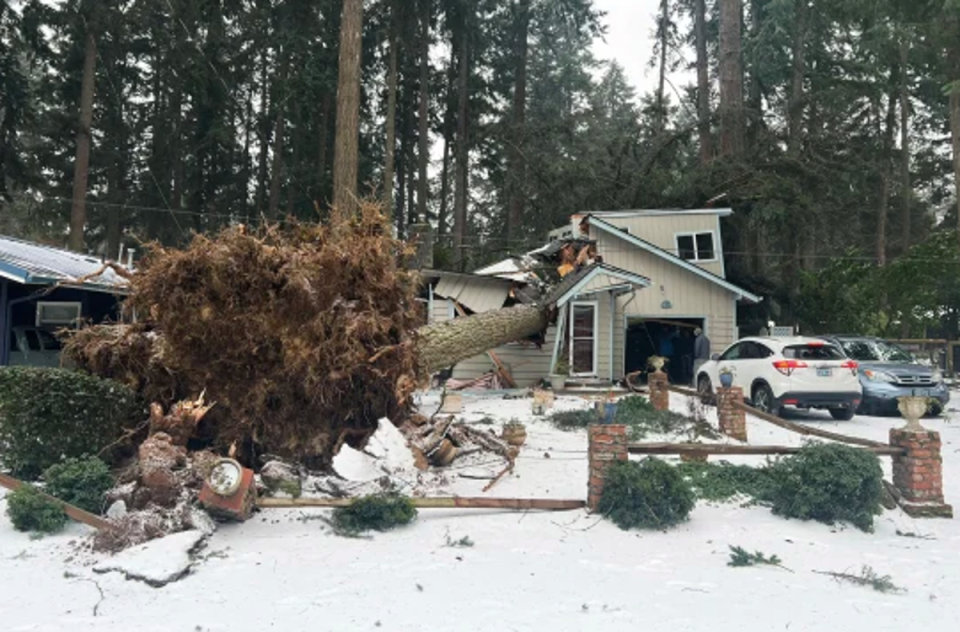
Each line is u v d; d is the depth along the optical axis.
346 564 5.13
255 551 5.38
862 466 6.41
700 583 4.96
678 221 22.22
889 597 4.83
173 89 32.12
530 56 46.06
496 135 30.58
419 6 28.73
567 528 6.09
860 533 6.30
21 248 13.70
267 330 7.08
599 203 28.03
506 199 34.72
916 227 41.41
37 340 12.91
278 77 28.94
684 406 13.69
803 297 25.81
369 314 7.37
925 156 40.16
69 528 5.78
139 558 4.95
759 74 32.03
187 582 4.76
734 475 7.68
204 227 34.06
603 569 5.18
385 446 7.42
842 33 31.89
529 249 30.05
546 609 4.43
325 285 7.27
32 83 30.98
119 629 4.04
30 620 4.17
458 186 32.59
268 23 29.08
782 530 6.25
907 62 24.47
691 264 20.19
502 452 8.56
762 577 5.12
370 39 30.28
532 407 12.79
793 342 13.13
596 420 10.42
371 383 7.80
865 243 40.41
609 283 17.27
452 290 17.94
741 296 20.39
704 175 25.14
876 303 25.53
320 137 32.16
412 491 6.94
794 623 4.33
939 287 27.08
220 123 30.78
